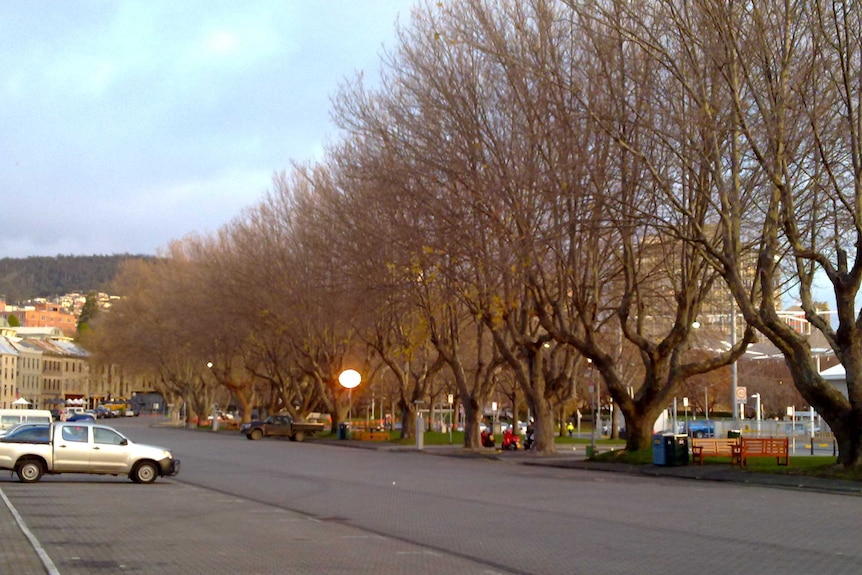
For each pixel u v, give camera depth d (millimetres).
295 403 93125
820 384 30062
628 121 30609
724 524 18000
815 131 27312
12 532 15758
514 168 37188
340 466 37594
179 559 13281
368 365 75500
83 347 120688
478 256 41312
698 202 35469
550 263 41969
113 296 105938
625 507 21516
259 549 14477
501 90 37844
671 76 32438
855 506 21812
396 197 42656
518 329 48094
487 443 57281
